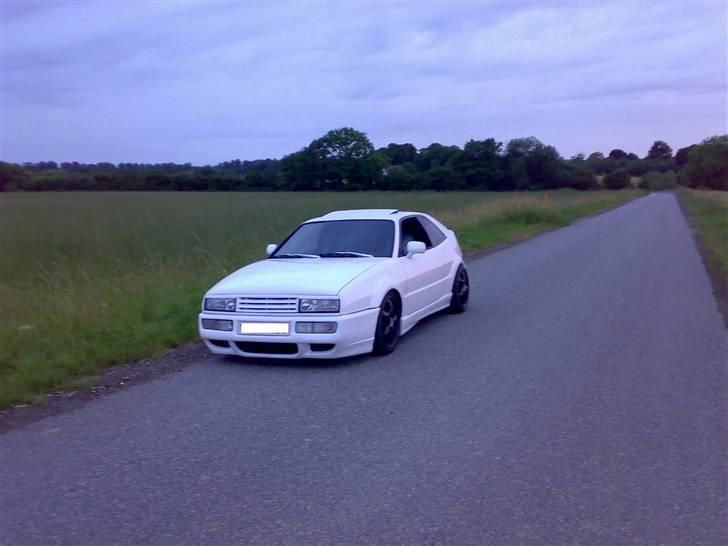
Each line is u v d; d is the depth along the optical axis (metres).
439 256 9.99
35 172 99.56
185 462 5.21
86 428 5.99
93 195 67.94
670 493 4.62
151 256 15.06
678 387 6.98
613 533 4.12
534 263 17.45
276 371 7.66
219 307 7.82
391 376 7.41
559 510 4.40
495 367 7.75
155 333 8.82
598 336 9.24
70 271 13.27
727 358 8.09
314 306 7.50
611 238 25.23
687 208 52.94
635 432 5.74
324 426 5.93
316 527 4.22
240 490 4.73
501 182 99.25
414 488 4.72
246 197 61.25
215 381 7.32
